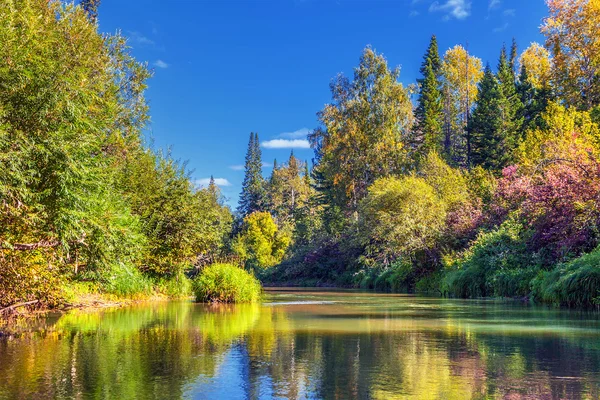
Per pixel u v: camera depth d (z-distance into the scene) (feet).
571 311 37.04
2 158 22.84
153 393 12.95
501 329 26.53
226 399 12.36
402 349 20.04
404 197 93.25
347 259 126.82
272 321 31.94
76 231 28.60
